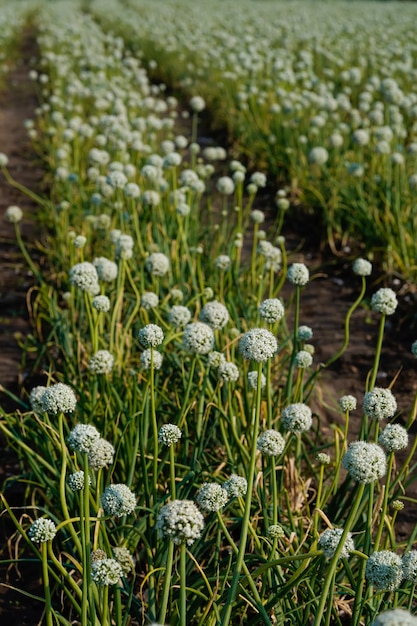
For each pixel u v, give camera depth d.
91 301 3.41
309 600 2.34
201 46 13.39
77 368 3.97
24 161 9.25
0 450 3.72
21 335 5.02
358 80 8.49
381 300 2.87
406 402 4.27
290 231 6.79
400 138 7.45
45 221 6.73
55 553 2.89
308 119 8.03
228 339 3.58
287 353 4.21
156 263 3.70
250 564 2.63
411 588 2.15
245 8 23.44
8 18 22.61
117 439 3.02
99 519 2.15
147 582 2.72
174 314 3.12
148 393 2.82
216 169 8.51
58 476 2.78
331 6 24.98
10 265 6.15
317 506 2.60
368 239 5.97
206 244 5.39
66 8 28.61
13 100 13.15
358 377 4.56
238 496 2.22
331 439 3.81
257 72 10.43
